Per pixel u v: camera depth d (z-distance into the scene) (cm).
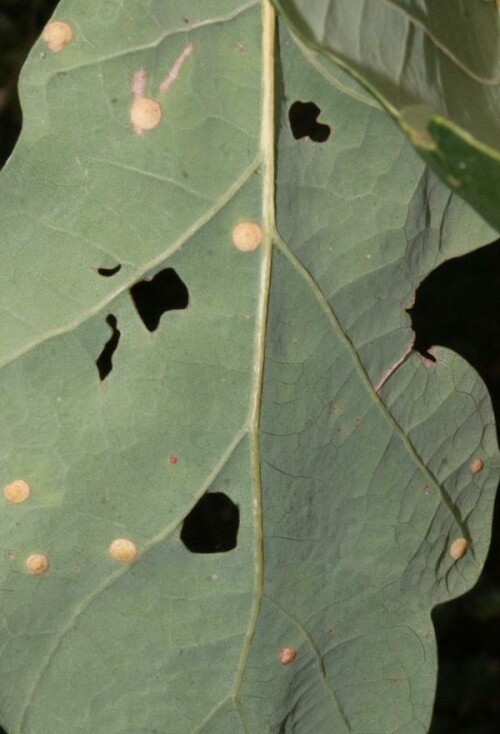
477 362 40
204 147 26
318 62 27
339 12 24
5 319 26
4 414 26
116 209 26
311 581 28
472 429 28
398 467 28
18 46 40
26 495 26
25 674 27
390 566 28
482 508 28
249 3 26
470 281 39
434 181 27
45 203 26
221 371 27
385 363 28
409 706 28
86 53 26
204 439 27
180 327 27
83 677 27
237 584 27
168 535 27
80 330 26
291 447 27
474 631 54
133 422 27
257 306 27
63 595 27
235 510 36
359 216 27
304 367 27
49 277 26
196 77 26
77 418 26
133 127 26
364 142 27
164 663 27
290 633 28
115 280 26
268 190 27
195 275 27
